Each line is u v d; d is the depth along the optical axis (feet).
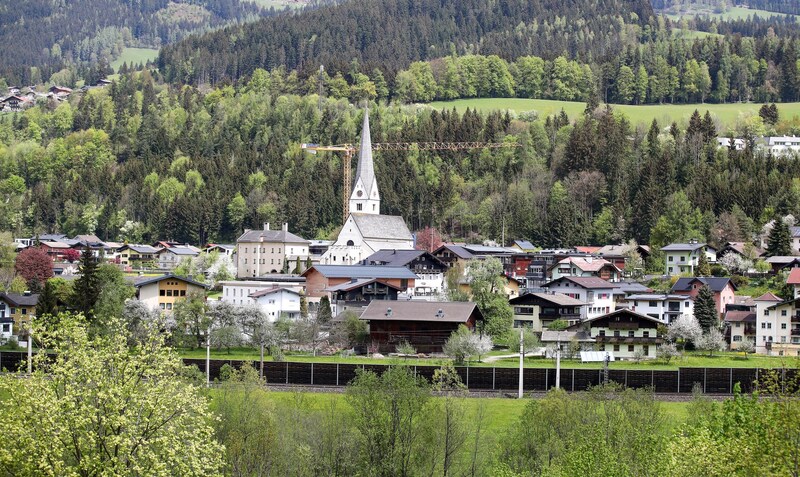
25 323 244.63
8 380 224.12
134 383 226.58
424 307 588.91
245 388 371.35
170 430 223.30
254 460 314.14
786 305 612.29
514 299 641.81
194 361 487.61
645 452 271.49
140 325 565.94
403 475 316.81
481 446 341.82
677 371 469.98
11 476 216.33
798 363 220.02
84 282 608.19
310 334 594.65
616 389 415.64
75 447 218.38
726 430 243.60
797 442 203.62
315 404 396.78
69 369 223.71
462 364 520.83
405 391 334.85
